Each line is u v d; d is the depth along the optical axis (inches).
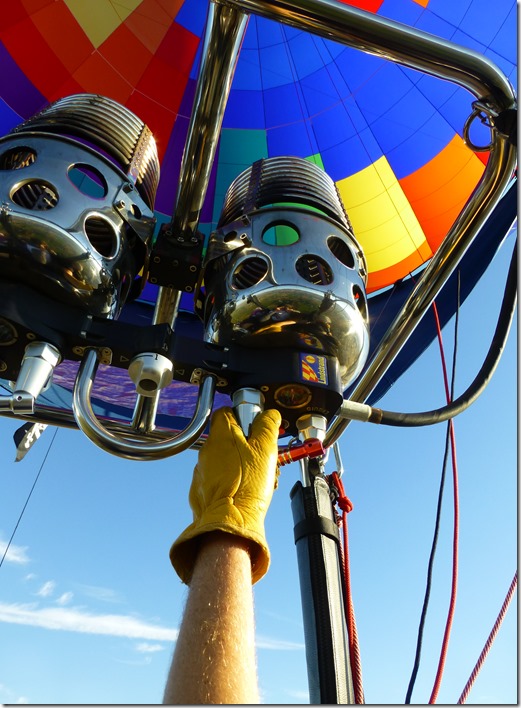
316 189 71.2
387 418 68.9
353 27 53.8
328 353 61.2
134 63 136.0
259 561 42.0
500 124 60.9
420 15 134.2
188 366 57.6
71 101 69.9
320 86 145.1
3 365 56.2
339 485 66.2
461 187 130.5
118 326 56.7
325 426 60.4
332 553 57.9
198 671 32.7
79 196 57.9
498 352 74.7
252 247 63.8
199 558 40.6
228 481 45.5
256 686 33.3
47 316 54.4
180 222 64.9
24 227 53.2
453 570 77.2
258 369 58.4
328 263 63.5
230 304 61.1
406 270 134.6
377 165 141.5
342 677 51.4
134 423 81.3
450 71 57.5
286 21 53.5
